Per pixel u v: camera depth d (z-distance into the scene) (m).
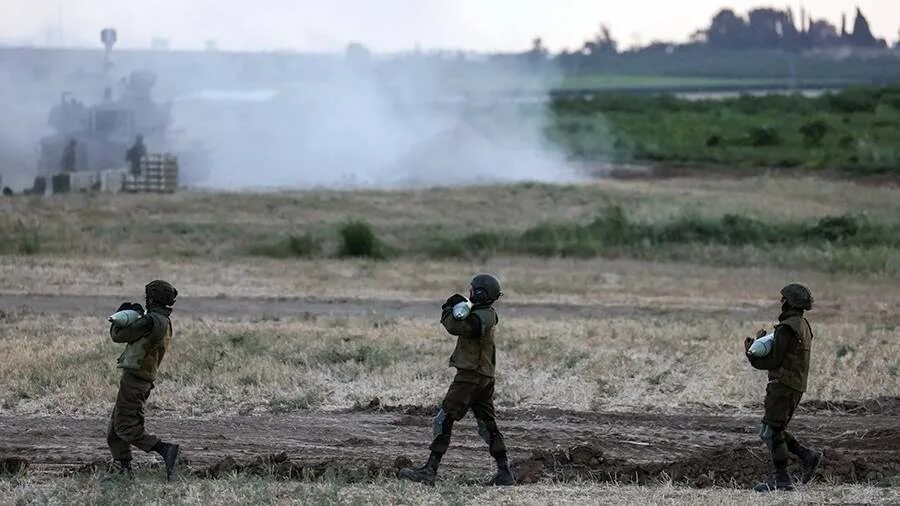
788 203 103.38
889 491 24.31
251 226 87.62
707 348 40.84
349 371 36.78
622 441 30.05
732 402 33.78
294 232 85.19
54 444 28.88
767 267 74.31
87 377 34.72
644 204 101.38
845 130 159.38
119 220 88.25
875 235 85.25
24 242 76.19
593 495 23.77
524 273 69.00
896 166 128.00
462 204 100.31
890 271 71.81
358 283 62.66
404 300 56.97
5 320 47.19
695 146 146.88
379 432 30.56
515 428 31.14
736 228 84.75
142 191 105.06
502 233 84.88
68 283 59.28
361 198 101.56
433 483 24.66
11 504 22.84
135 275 62.72
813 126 154.12
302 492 23.69
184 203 95.81
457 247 79.56
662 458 28.48
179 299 55.44
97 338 41.84
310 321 48.31
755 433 30.91
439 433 24.66
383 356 38.16
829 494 23.97
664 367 37.66
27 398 33.16
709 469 26.64
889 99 190.25
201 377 35.09
